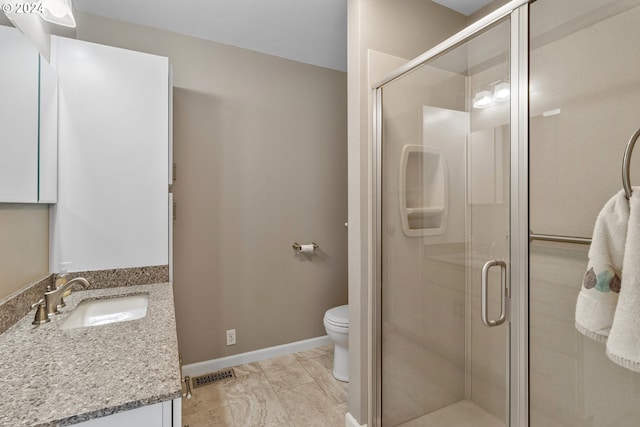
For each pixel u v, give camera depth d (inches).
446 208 54.0
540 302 43.3
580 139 42.4
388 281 62.1
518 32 42.0
